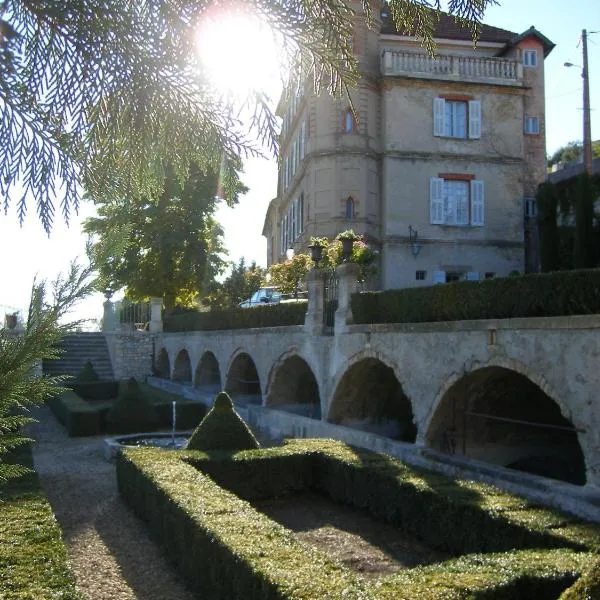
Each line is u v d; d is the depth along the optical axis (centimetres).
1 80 283
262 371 2006
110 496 1141
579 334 875
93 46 291
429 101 2658
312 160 2620
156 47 291
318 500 1143
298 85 317
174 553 791
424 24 304
